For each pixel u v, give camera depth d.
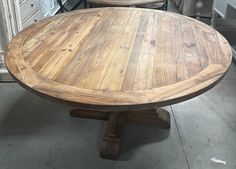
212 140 1.95
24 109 2.26
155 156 1.82
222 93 2.49
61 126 2.08
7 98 2.40
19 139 1.96
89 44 1.64
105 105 1.12
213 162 1.78
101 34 1.78
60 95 1.17
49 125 2.09
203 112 2.23
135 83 1.25
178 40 1.70
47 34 1.77
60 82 1.26
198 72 1.34
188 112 2.23
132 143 1.92
